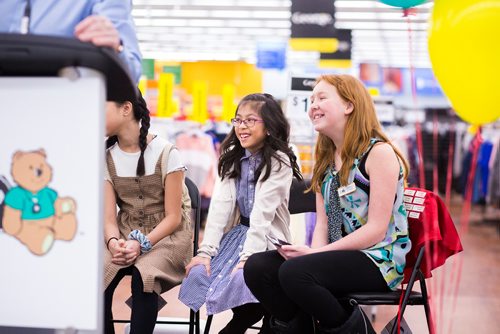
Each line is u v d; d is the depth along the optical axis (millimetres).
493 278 5578
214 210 2828
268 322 2727
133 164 2637
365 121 2324
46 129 1138
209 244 2738
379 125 2383
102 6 1484
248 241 2648
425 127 15906
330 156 2479
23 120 1141
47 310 1155
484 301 4531
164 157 2633
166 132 7742
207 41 12812
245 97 2820
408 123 15695
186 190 2869
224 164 2879
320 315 2146
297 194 3006
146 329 2400
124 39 1489
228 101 8359
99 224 1137
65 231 1145
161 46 13492
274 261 2402
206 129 8914
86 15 1541
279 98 14055
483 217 11312
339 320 2158
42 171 1145
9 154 1150
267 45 11586
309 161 5457
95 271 1140
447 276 5656
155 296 2443
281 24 10992
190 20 10805
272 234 2766
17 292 1161
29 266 1157
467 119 2732
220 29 11523
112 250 2529
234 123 2785
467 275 5738
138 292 2418
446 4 2596
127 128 2600
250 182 2809
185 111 10055
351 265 2170
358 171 2287
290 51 12633
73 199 1139
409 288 2154
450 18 2555
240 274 2564
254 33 11883
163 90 7746
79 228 1140
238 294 2527
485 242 8461
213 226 2789
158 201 2691
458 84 2617
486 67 2516
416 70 15641
